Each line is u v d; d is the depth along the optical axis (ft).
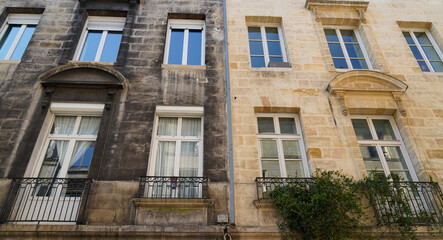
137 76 27.86
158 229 19.76
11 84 26.48
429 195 22.70
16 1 32.63
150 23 32.17
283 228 20.20
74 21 31.68
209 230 20.01
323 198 19.92
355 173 23.67
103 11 32.73
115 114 25.40
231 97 27.22
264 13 34.14
